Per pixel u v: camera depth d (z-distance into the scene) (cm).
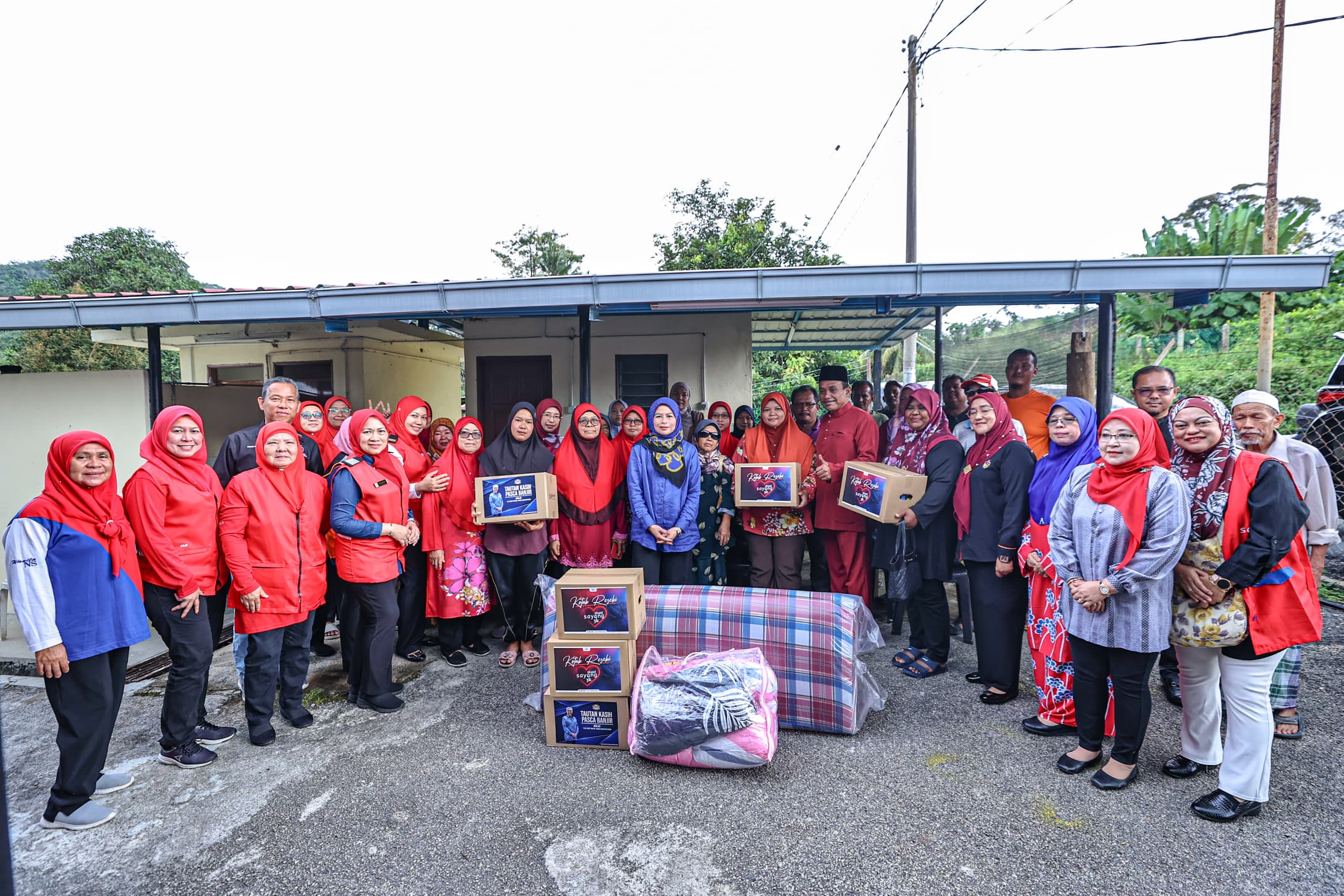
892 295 458
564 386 736
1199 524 259
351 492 347
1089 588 263
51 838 256
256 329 784
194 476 302
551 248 2555
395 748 321
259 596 314
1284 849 237
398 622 383
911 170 1245
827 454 461
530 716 353
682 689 299
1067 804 266
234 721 354
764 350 1118
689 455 424
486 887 227
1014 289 450
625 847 246
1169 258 434
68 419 605
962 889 221
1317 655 418
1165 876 225
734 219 1719
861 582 448
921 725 335
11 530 246
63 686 257
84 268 2139
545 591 339
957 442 382
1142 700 268
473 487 425
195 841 253
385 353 845
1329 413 654
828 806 268
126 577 268
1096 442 307
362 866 238
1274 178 948
